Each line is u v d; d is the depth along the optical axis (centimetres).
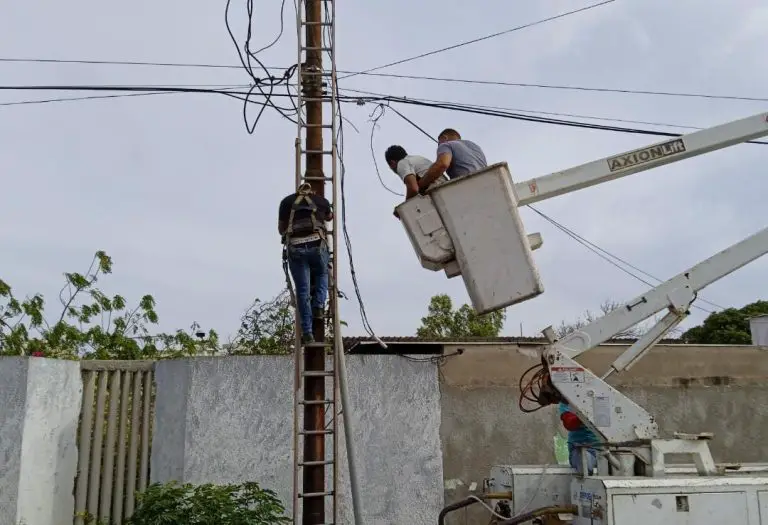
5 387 938
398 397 1031
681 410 1101
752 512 590
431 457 1022
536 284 548
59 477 956
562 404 748
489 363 1066
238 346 1392
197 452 977
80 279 1402
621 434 655
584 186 666
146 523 762
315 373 675
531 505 741
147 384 1029
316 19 764
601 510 587
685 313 688
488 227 559
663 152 669
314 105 745
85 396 999
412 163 618
